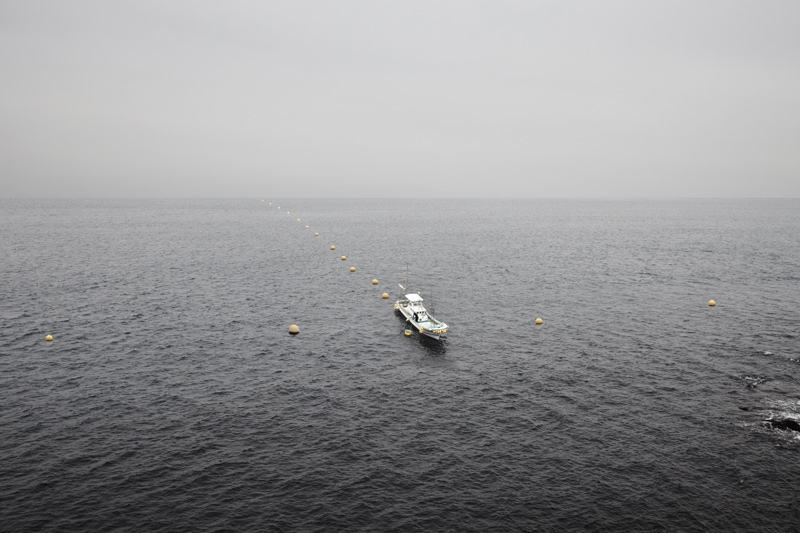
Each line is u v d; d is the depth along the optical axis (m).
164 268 125.62
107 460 43.44
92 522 36.06
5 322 79.19
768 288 105.81
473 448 45.94
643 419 50.88
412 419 51.16
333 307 92.50
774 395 55.69
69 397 54.75
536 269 129.25
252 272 122.75
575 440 47.16
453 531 35.81
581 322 83.06
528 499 39.06
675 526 36.16
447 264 136.62
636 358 67.00
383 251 160.25
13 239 176.12
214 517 36.88
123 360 65.25
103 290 100.88
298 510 37.75
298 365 64.88
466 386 58.88
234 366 64.19
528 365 65.06
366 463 43.59
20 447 45.03
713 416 51.25
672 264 135.62
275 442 46.75
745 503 38.38
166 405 53.47
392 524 36.44
